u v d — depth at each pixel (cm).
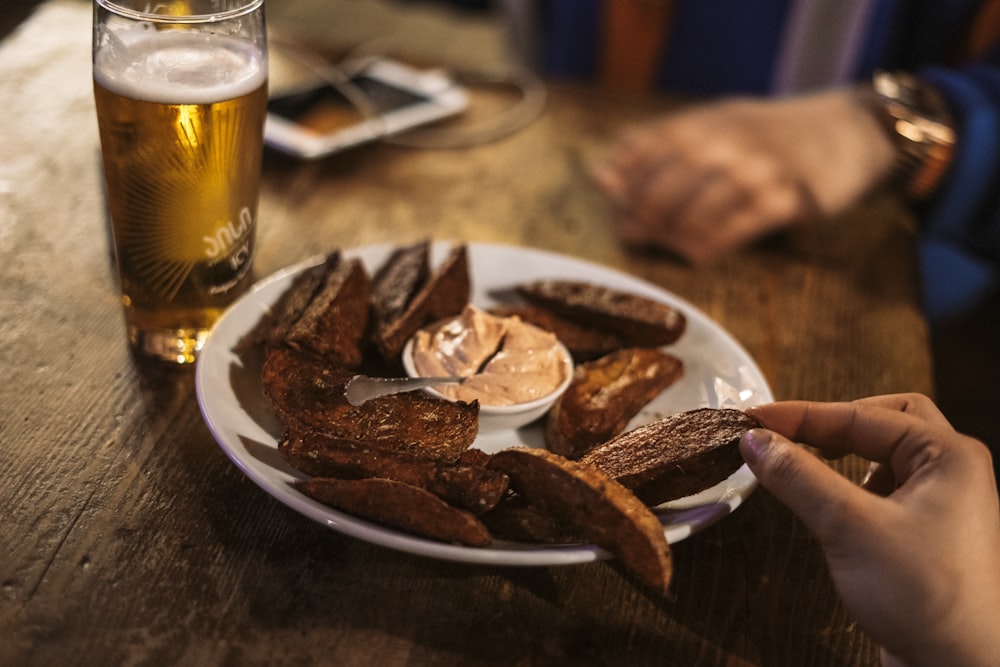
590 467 43
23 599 42
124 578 43
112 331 56
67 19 85
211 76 47
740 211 73
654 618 45
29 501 46
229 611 43
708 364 57
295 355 49
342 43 91
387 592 44
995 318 90
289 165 73
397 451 46
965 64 100
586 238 70
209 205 50
